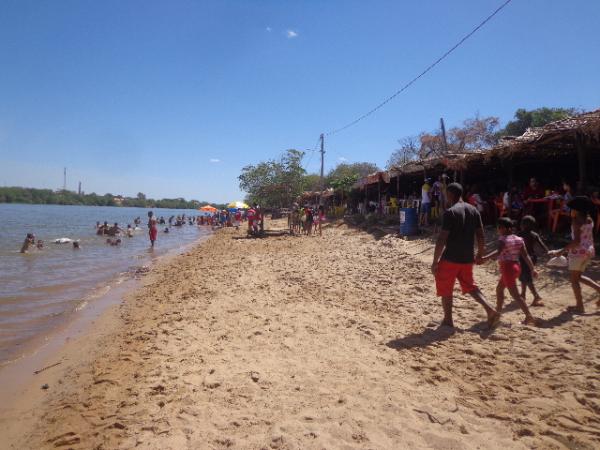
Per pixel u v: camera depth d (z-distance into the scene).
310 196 42.72
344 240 19.11
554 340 5.28
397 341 5.61
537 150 11.93
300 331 6.35
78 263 16.84
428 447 3.23
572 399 3.86
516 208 12.59
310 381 4.48
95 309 9.35
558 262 6.50
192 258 17.48
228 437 3.47
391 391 4.14
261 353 5.50
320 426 3.57
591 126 8.67
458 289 8.39
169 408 4.10
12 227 36.91
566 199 11.04
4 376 5.69
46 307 9.54
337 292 8.93
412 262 11.48
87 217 64.00
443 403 3.87
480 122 33.38
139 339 6.70
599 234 10.23
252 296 9.05
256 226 26.91
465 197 15.71
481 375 4.45
